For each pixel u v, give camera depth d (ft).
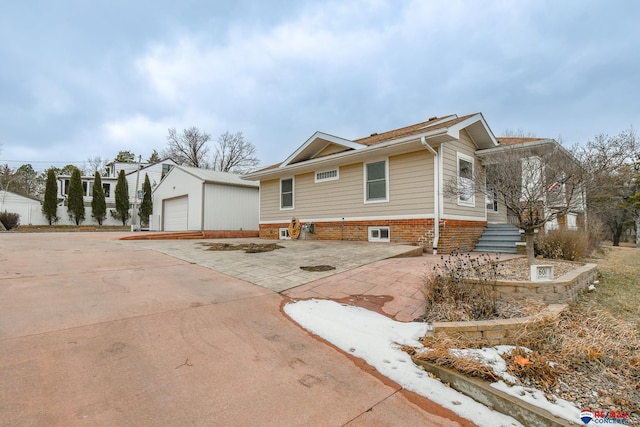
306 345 10.29
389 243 32.04
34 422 6.09
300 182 43.09
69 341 9.43
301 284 16.89
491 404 7.78
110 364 8.38
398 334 11.07
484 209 35.29
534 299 13.91
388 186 33.19
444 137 27.84
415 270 19.21
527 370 8.83
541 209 18.62
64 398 6.89
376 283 16.81
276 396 7.52
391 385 8.30
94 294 13.89
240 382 7.99
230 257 25.02
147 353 9.09
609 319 12.78
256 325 11.64
